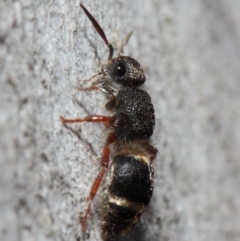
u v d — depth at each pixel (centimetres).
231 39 6
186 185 5
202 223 5
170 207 5
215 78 6
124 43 5
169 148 5
